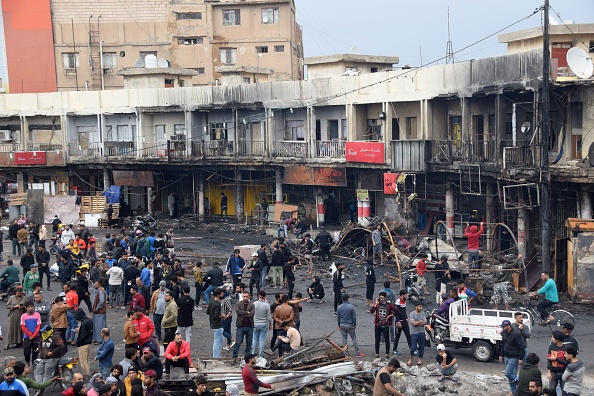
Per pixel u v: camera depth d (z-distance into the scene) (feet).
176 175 172.76
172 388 53.42
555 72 98.37
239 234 144.87
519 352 53.36
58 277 94.68
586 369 61.46
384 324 63.21
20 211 153.79
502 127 110.42
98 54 220.43
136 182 169.07
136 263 84.33
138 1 220.43
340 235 117.60
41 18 217.77
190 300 62.23
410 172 123.75
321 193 145.48
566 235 98.58
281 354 62.90
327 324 76.74
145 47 220.43
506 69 106.42
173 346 54.29
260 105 152.56
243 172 161.79
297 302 65.72
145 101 168.96
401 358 64.13
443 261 87.15
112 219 154.51
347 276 102.06
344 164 138.00
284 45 217.15
